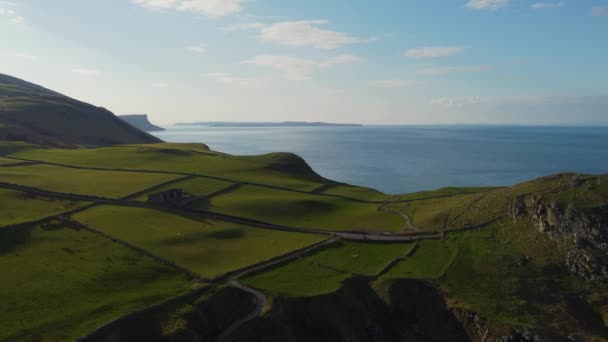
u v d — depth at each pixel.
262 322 54.19
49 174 109.81
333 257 73.88
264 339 53.16
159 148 153.50
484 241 78.44
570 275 68.12
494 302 63.66
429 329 61.75
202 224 84.19
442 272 69.69
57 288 55.00
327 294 60.62
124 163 130.00
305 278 65.12
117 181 108.06
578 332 59.34
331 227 89.25
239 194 107.56
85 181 106.06
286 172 140.25
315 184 129.00
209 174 123.31
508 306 62.94
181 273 62.72
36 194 91.69
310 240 80.38
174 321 51.44
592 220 71.12
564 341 57.62
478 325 60.81
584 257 68.62
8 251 64.31
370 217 97.44
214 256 69.94
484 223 84.06
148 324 50.50
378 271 69.25
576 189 78.75
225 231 81.50
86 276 58.72
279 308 56.84
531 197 82.06
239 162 142.38
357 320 60.41
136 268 62.56
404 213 100.44
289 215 95.25
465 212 90.31
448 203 101.25
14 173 106.19
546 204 78.12
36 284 55.59
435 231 85.25
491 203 89.62
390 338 60.50
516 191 88.62
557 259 70.69
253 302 57.47
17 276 57.25
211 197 102.94
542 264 70.38
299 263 70.12
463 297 64.62
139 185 105.31
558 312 62.28
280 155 155.12
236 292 58.69
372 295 65.00
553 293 65.38
